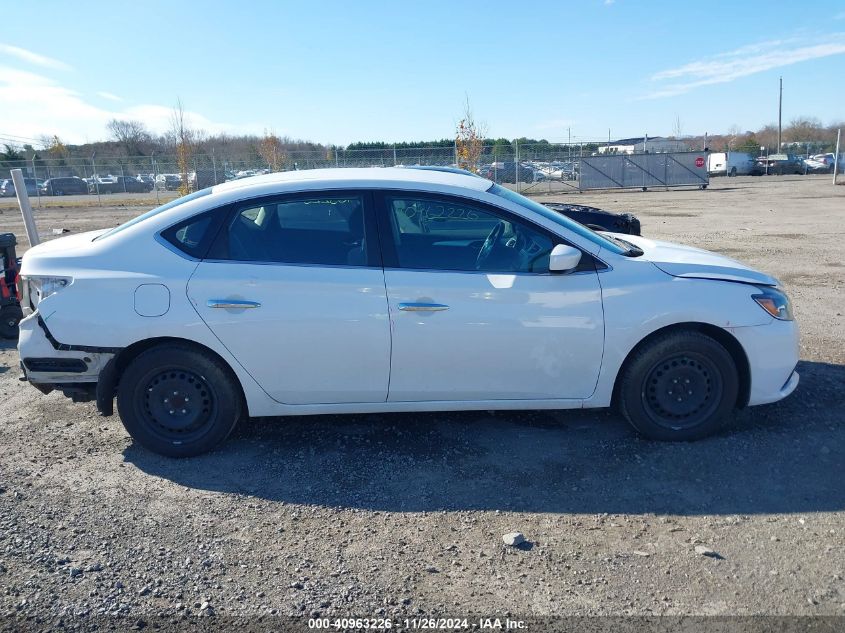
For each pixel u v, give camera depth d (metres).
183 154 29.94
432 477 4.17
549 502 3.86
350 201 4.41
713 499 3.84
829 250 12.80
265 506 3.89
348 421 4.98
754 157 49.66
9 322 7.57
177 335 4.27
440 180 4.53
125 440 4.78
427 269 4.32
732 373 4.41
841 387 5.35
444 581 3.19
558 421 4.89
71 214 28.47
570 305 4.30
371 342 4.29
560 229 4.41
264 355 4.32
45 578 3.25
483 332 4.29
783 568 3.22
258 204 4.42
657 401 4.45
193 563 3.36
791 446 4.41
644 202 27.31
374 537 3.56
